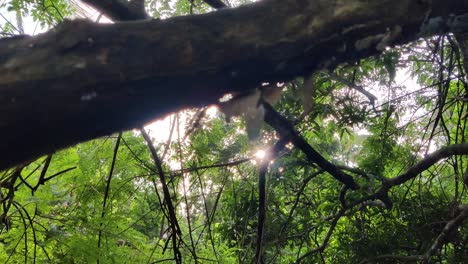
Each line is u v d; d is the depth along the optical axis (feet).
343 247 12.90
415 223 12.38
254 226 12.74
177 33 3.14
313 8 3.53
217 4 6.57
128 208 12.31
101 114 2.92
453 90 13.83
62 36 2.91
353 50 3.67
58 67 2.81
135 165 10.99
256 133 4.04
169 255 12.20
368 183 11.14
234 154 11.55
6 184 8.61
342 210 11.61
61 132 2.86
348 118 10.35
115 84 2.91
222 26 3.28
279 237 12.11
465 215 10.09
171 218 8.76
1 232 10.07
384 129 12.17
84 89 2.83
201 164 10.97
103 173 11.21
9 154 2.77
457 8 3.88
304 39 3.43
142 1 5.16
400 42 3.92
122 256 11.12
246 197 12.51
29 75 2.75
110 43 2.97
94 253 10.06
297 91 5.92
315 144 13.92
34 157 2.91
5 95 2.67
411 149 13.14
